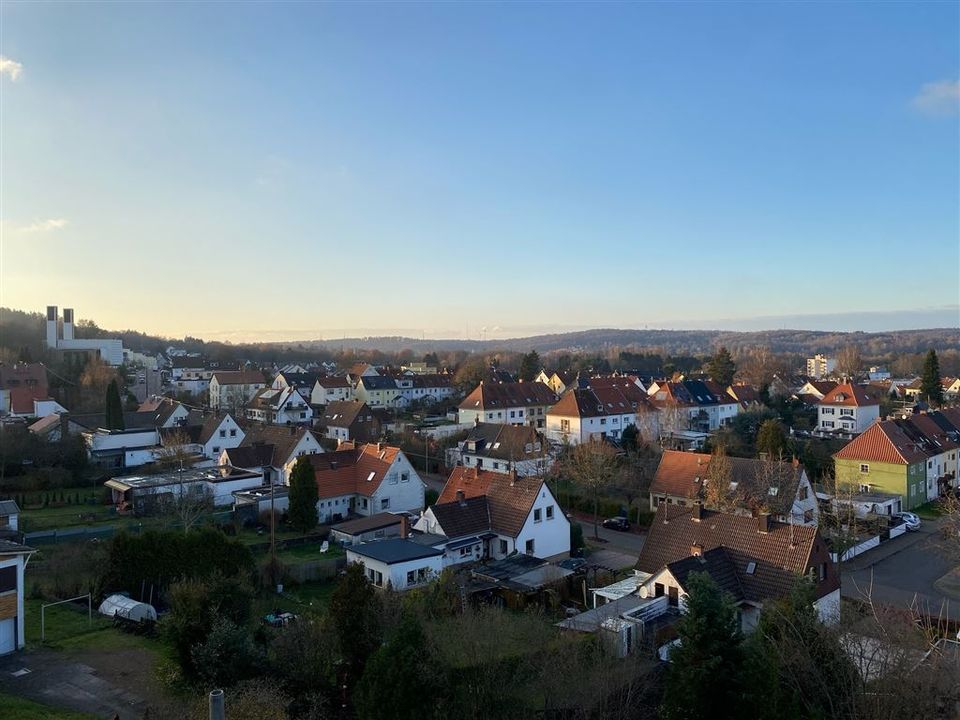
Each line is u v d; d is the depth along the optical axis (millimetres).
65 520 56531
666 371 183500
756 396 120188
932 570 48531
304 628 28469
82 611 36094
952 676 23375
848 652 25938
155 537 38219
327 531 55938
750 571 37312
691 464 61312
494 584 41125
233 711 21484
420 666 24172
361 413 96812
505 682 27547
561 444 88312
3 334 145125
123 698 26422
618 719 26094
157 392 144625
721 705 23156
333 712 26047
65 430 77688
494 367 164375
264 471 70625
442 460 80375
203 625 27203
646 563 41562
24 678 28094
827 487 63875
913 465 67375
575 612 39000
